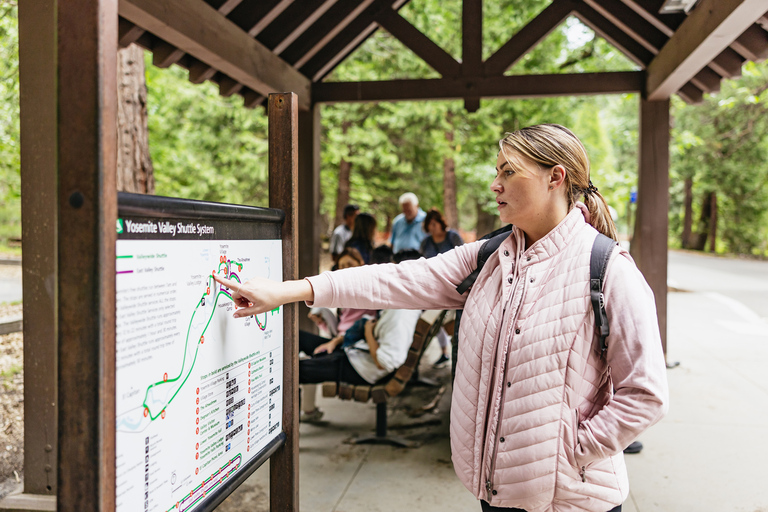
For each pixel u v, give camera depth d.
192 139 12.39
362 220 5.48
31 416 2.13
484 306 1.43
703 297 10.52
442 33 12.75
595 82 5.15
